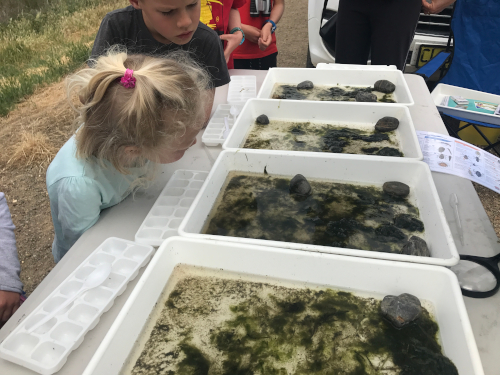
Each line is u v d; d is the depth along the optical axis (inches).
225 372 23.7
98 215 36.9
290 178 42.2
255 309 27.6
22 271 76.1
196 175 42.4
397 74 60.5
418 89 61.1
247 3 82.0
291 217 36.6
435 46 92.7
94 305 27.3
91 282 28.8
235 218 36.7
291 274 29.4
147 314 27.2
